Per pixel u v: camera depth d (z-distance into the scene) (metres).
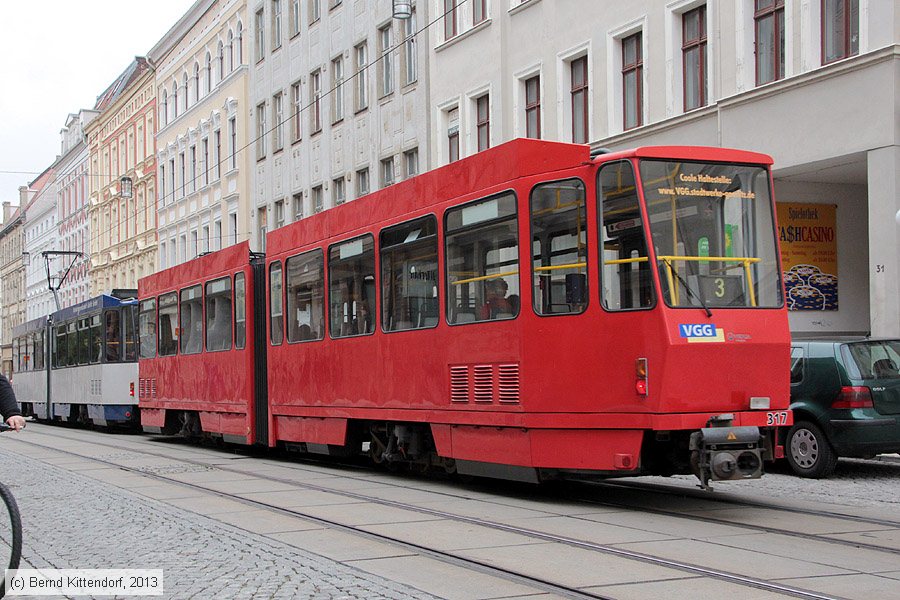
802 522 9.23
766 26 19.55
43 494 12.41
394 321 13.10
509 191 10.97
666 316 9.59
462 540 8.47
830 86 17.91
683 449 9.93
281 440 16.53
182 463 16.84
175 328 21.48
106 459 17.95
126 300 27.73
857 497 11.02
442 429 12.16
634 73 23.02
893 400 12.77
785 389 10.10
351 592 6.46
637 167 9.84
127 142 60.62
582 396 10.16
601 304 10.06
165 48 53.31
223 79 45.28
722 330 9.79
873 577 6.79
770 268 10.27
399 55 31.95
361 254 14.00
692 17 21.42
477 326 11.41
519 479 10.89
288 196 39.56
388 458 13.47
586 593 6.42
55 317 33.81
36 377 35.94
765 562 7.33
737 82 19.86
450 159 29.73
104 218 65.56
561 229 10.45
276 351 16.55
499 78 27.16
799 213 19.83
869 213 17.27
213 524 9.50
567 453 10.30
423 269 12.49
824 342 13.09
